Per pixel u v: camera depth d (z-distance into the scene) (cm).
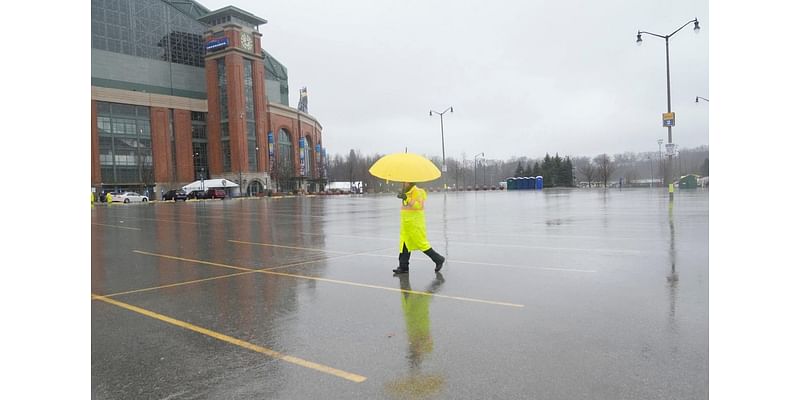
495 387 386
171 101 8938
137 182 8431
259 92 9369
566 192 5619
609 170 9956
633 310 586
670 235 1269
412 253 1096
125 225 2027
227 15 8994
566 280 762
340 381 405
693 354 443
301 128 11412
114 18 8419
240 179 8594
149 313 625
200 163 9406
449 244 1212
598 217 1894
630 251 1026
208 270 929
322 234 1562
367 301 667
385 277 833
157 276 874
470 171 15300
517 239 1282
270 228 1812
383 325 555
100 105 8100
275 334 531
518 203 3209
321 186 11556
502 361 438
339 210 3062
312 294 715
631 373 405
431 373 416
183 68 9356
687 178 5488
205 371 432
